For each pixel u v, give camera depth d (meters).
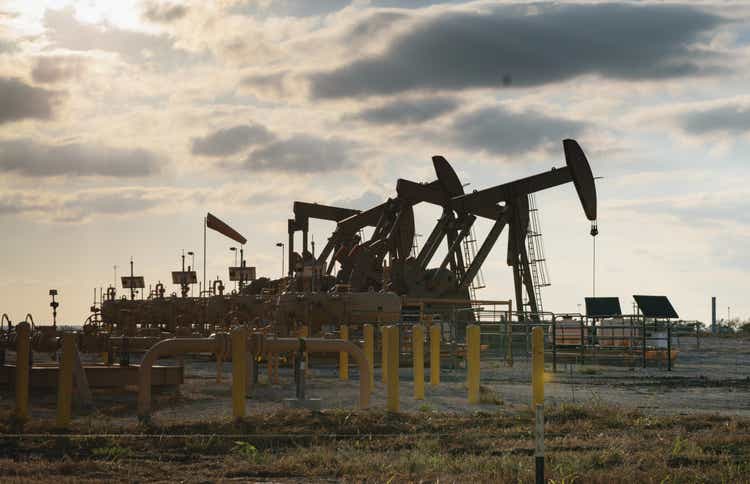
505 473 12.55
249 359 26.25
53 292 24.64
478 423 18.06
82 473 12.66
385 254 63.53
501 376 33.62
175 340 17.98
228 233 60.72
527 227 63.38
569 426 17.70
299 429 16.78
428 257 63.75
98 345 24.78
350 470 13.05
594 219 60.38
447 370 37.91
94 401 22.12
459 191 67.88
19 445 15.02
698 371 38.50
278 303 48.19
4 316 24.52
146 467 13.19
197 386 26.94
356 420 17.86
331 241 72.44
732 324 105.44
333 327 48.72
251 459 13.71
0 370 24.39
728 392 26.97
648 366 42.56
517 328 50.25
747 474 12.72
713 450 14.98
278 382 28.66
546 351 48.44
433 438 16.09
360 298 47.72
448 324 46.56
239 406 17.80
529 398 24.09
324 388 27.14
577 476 12.36
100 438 15.45
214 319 53.81
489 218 69.31
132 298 62.56
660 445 15.36
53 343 24.14
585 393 26.11
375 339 46.41
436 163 67.56
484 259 62.81
